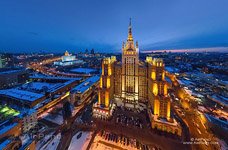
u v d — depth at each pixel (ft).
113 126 316.19
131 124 323.98
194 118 342.23
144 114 370.73
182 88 526.57
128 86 426.92
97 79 640.99
